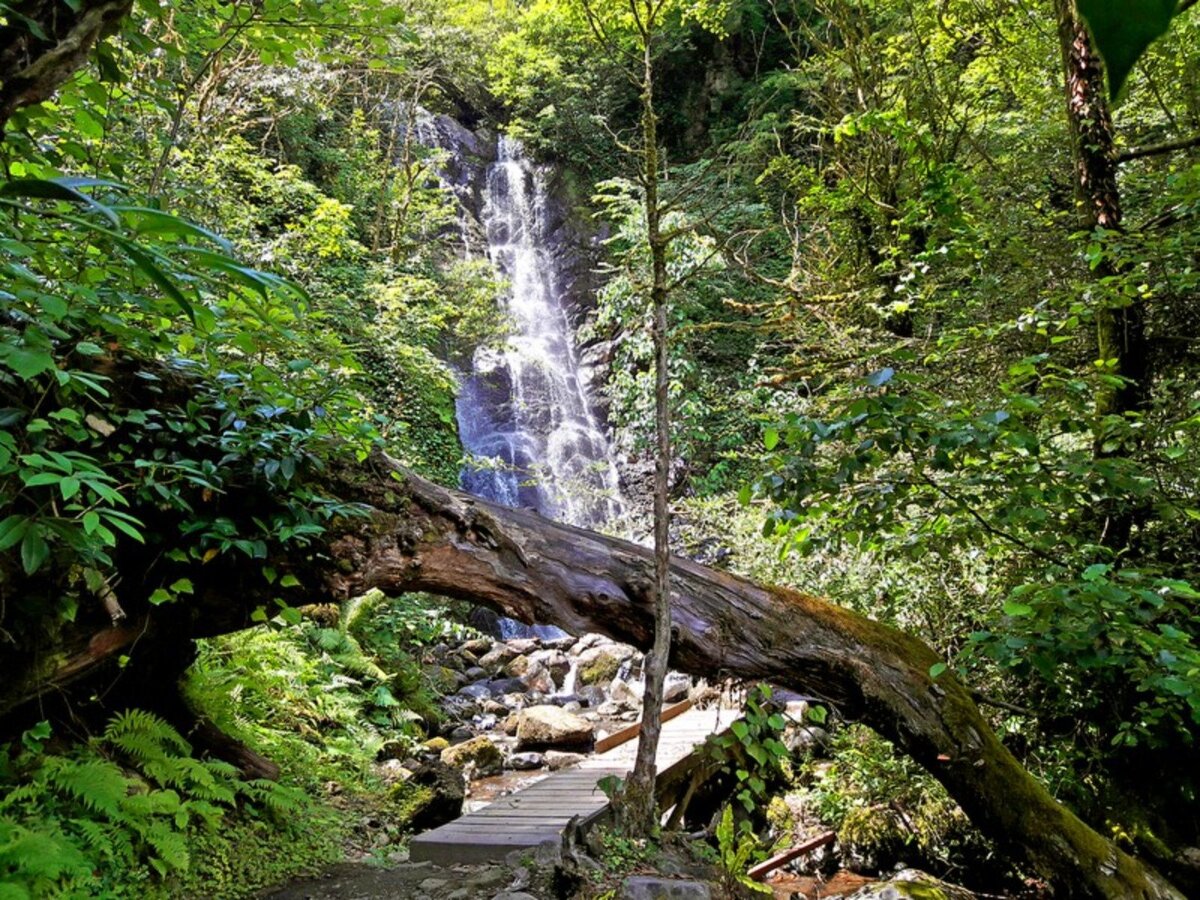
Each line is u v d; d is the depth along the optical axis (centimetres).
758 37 1395
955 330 440
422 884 350
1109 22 24
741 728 356
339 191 1159
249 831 381
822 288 623
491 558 364
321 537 336
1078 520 396
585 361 1399
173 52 264
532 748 650
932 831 447
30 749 322
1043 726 425
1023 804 348
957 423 312
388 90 1285
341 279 857
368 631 711
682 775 487
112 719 363
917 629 471
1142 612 277
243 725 472
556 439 1289
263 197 842
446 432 980
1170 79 520
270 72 908
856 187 671
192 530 304
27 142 201
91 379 261
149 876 322
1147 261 356
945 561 443
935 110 693
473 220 1458
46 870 255
